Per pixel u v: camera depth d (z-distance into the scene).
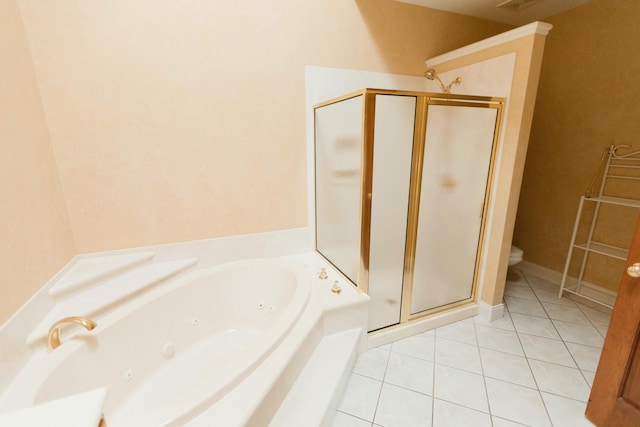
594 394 1.35
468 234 2.11
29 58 1.41
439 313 2.10
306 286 1.69
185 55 1.70
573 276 2.56
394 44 2.20
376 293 1.88
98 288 1.59
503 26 2.56
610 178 2.24
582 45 2.30
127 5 1.54
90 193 1.66
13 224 1.20
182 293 1.70
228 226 2.05
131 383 1.43
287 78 1.96
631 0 2.00
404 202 1.82
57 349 1.18
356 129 1.67
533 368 1.71
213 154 1.89
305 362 1.41
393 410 1.45
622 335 1.23
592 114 2.30
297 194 2.21
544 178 2.70
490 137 1.92
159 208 1.84
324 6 1.95
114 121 1.63
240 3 1.75
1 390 1.02
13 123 1.26
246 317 1.97
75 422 0.53
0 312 1.07
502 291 2.12
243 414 0.94
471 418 1.41
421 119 1.69
